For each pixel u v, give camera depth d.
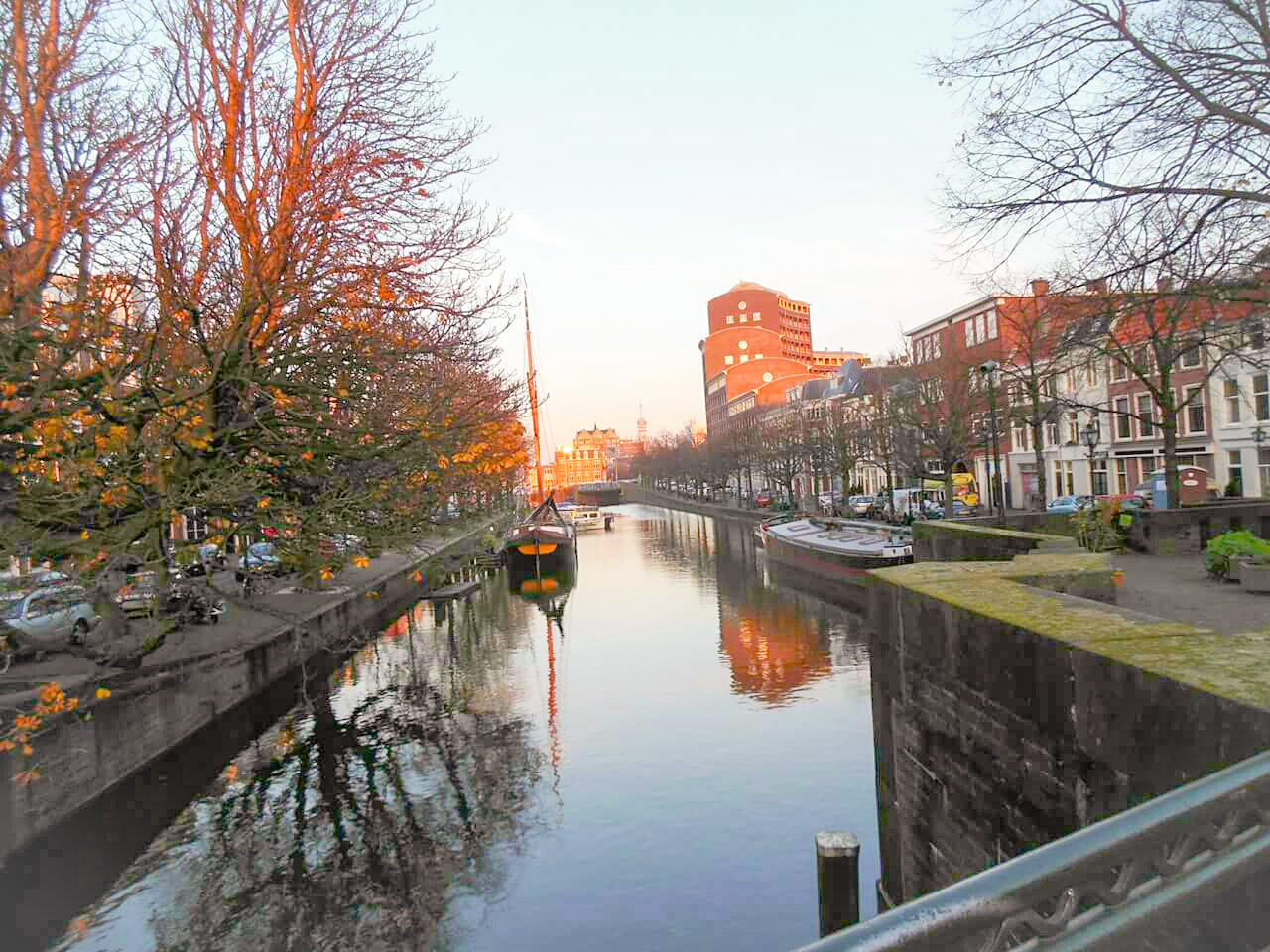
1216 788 1.76
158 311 11.60
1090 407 20.22
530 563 43.69
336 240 12.75
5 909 9.76
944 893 1.35
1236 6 8.12
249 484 11.52
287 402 11.99
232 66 12.16
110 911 10.45
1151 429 37.12
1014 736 5.82
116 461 10.42
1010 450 49.72
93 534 10.85
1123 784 4.52
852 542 32.03
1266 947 1.98
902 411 36.22
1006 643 5.90
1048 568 8.39
